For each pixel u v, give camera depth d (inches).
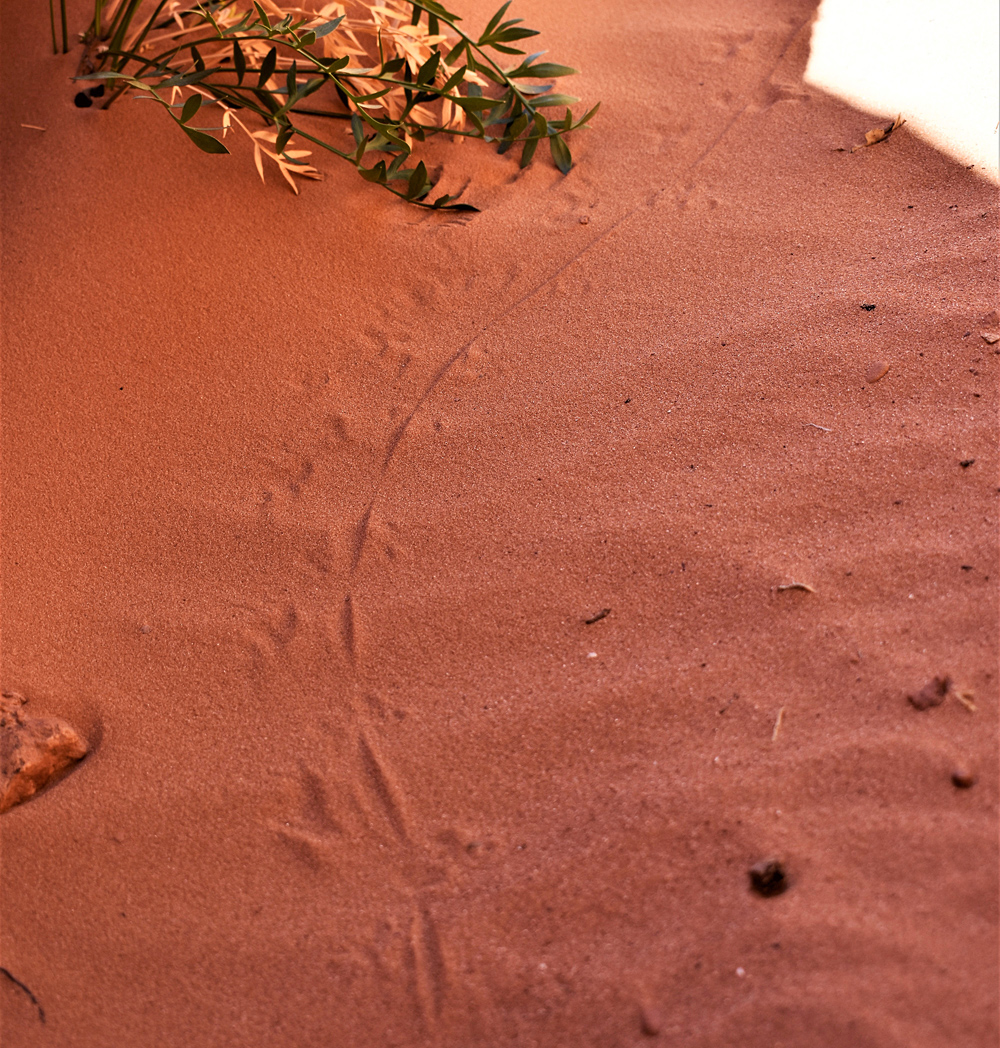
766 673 73.4
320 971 65.0
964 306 97.9
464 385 105.4
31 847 74.0
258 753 78.2
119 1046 63.5
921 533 79.2
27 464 102.8
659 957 60.3
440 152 134.6
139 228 120.1
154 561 94.1
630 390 100.0
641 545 84.4
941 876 59.9
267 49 130.6
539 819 69.6
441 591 86.0
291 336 112.8
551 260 118.9
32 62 132.0
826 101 134.5
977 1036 53.2
